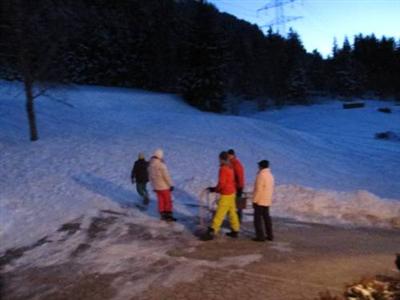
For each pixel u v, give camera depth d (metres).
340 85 105.81
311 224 13.79
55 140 26.59
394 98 103.88
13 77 46.78
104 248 11.14
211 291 8.42
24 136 27.48
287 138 38.91
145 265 9.93
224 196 11.64
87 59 68.69
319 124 62.94
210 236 11.64
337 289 8.37
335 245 11.45
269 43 106.88
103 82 70.56
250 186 17.84
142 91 67.31
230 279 8.98
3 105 35.66
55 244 11.61
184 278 9.12
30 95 26.33
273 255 10.45
